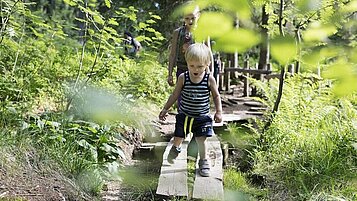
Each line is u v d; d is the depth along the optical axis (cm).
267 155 469
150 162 486
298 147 465
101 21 521
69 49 744
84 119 478
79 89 510
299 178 393
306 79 590
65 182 346
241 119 602
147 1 1209
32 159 356
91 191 366
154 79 771
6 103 421
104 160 427
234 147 516
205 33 94
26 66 558
